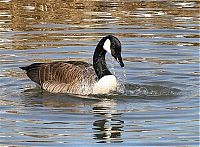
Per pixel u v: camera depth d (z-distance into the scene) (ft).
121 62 55.88
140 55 65.46
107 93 55.42
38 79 57.26
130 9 84.28
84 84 55.77
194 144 43.57
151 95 54.60
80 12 82.64
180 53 65.82
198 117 48.83
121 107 51.70
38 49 66.74
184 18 79.00
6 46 67.82
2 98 54.03
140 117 49.06
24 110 50.90
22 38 70.85
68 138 44.93
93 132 46.06
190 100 53.11
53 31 73.41
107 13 81.92
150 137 44.93
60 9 84.58
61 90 56.08
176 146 43.27
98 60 56.75
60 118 49.03
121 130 46.42
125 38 70.54
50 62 59.62
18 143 44.01
